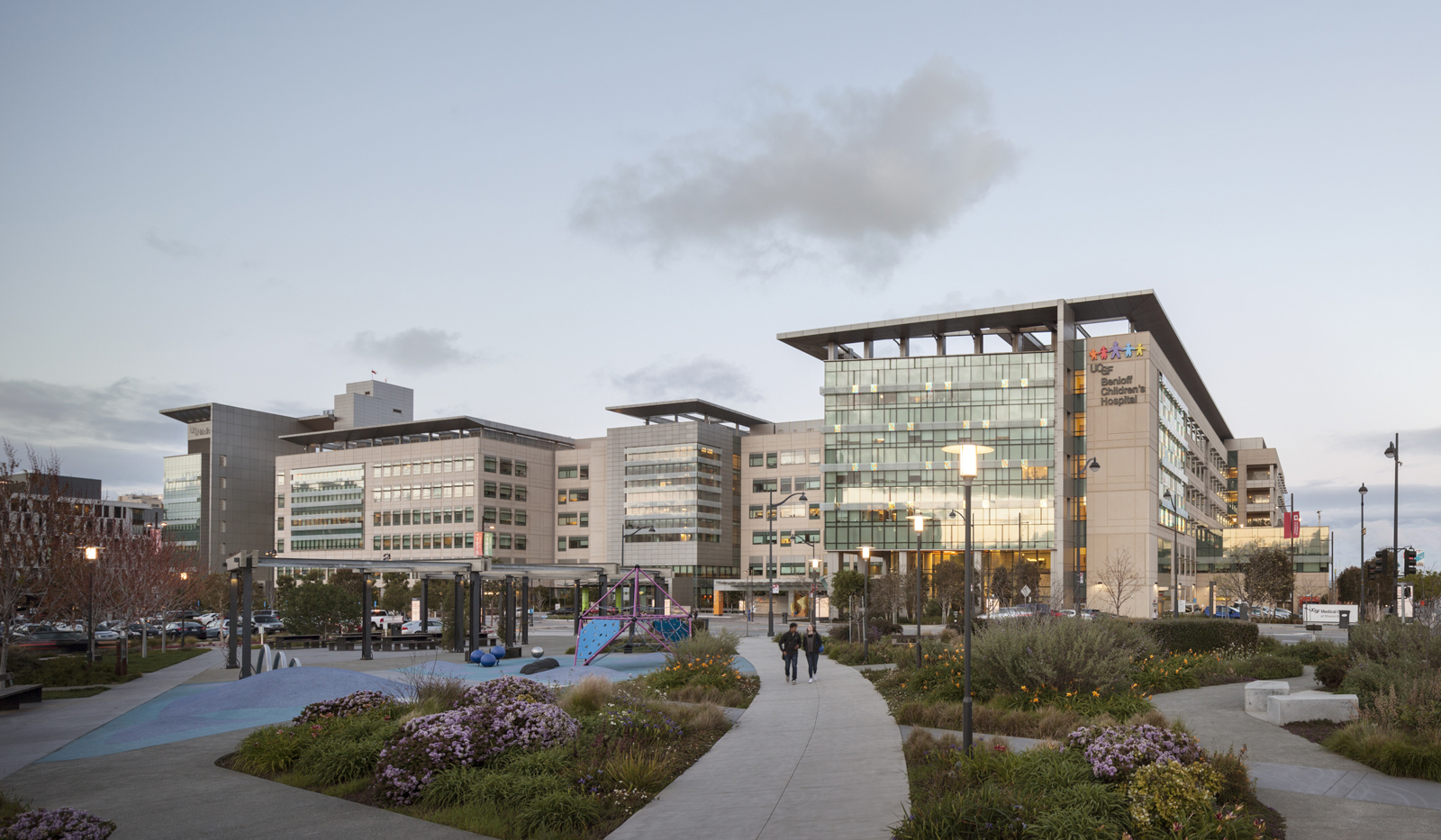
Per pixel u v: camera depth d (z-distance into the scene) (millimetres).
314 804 12867
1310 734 15844
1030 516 99375
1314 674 25344
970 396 103438
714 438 131750
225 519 163625
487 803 12188
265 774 14852
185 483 165625
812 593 63688
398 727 15188
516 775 12883
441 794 12633
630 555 130750
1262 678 25422
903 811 10664
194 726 19844
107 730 19797
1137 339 98000
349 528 150000
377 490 147000
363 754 14250
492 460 138500
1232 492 169875
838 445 106938
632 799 12586
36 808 12758
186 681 31266
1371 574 39438
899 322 106000
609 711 16891
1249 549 131875
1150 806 9969
